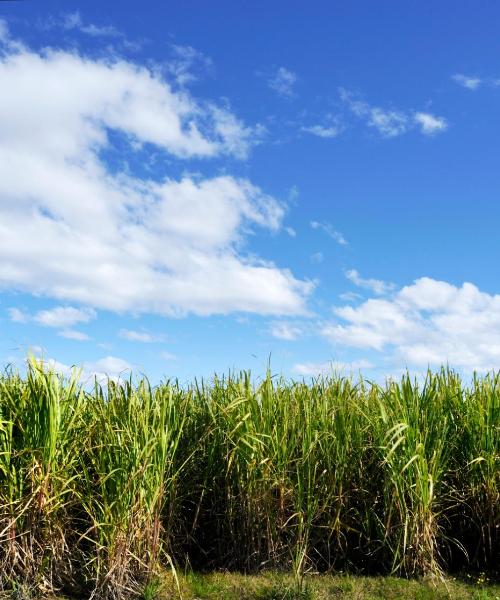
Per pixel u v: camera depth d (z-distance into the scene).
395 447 6.00
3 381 6.26
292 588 5.77
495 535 6.71
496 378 7.23
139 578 5.78
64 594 5.55
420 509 6.27
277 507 6.43
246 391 6.73
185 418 6.83
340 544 6.57
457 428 7.11
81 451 6.11
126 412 6.07
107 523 5.55
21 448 5.78
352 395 7.30
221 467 6.77
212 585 5.95
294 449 6.86
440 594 5.86
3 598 5.26
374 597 5.78
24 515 5.54
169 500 6.43
